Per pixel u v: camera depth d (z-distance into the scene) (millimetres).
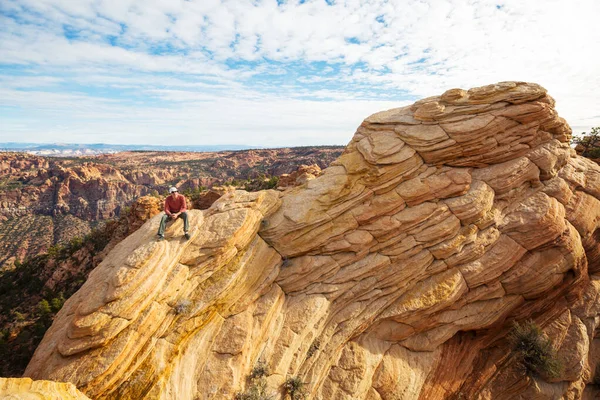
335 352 16062
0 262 138000
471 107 18422
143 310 12953
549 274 17922
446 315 17734
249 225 16781
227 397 12922
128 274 13133
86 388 11219
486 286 18016
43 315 39188
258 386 13586
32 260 66438
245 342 14289
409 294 17375
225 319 14977
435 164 18625
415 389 16094
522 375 17844
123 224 59125
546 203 18406
